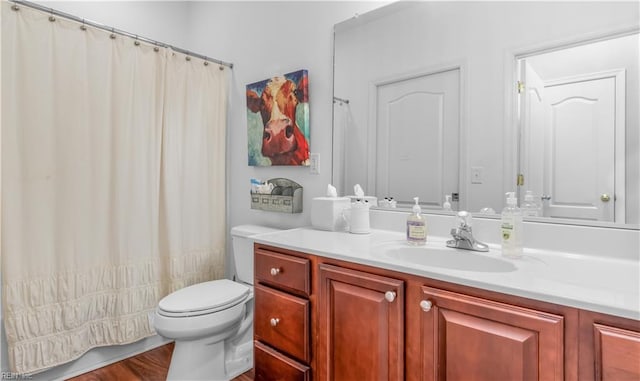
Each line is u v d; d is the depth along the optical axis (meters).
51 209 1.62
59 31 1.64
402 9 1.54
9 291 1.51
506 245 1.12
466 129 1.36
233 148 2.36
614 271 0.93
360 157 1.69
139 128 1.90
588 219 1.10
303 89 1.88
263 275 1.40
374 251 1.17
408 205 1.53
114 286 1.84
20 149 1.54
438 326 0.91
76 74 1.69
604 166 1.07
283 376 1.30
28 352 1.57
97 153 1.77
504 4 1.27
